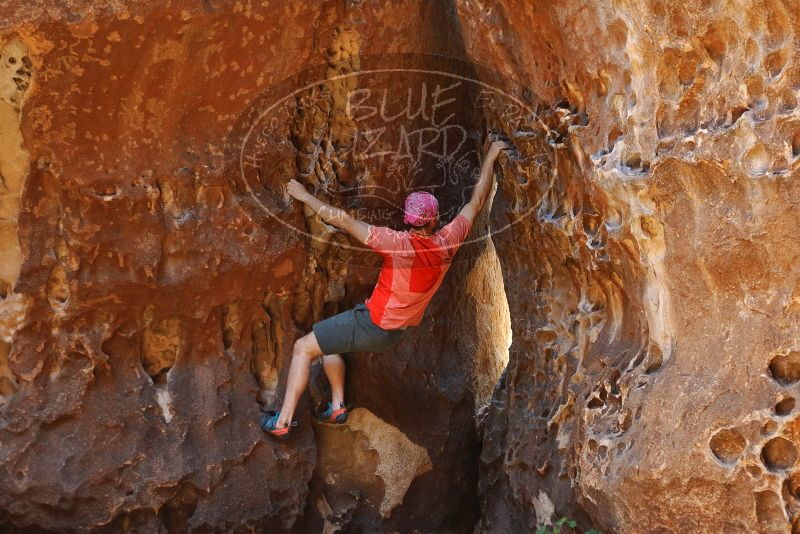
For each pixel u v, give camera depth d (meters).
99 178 4.06
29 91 3.83
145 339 4.50
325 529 5.00
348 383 4.96
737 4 3.24
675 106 3.56
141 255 4.23
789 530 3.40
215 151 4.23
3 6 3.63
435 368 5.13
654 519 3.74
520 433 4.97
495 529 5.20
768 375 3.46
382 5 4.29
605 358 4.38
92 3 3.69
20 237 4.08
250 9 3.96
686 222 3.63
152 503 4.50
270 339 4.75
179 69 3.98
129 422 4.45
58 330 4.27
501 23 4.32
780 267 3.41
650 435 3.75
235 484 4.67
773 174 3.28
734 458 3.52
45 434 4.32
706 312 3.69
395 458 5.09
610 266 4.26
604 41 3.80
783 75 3.19
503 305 5.79
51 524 4.37
